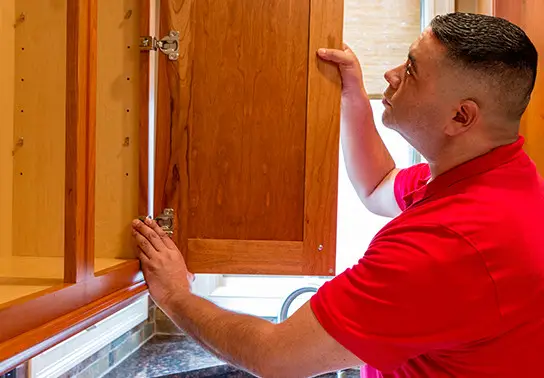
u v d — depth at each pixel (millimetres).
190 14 1156
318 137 1164
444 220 772
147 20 1087
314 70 1158
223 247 1176
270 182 1176
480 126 824
